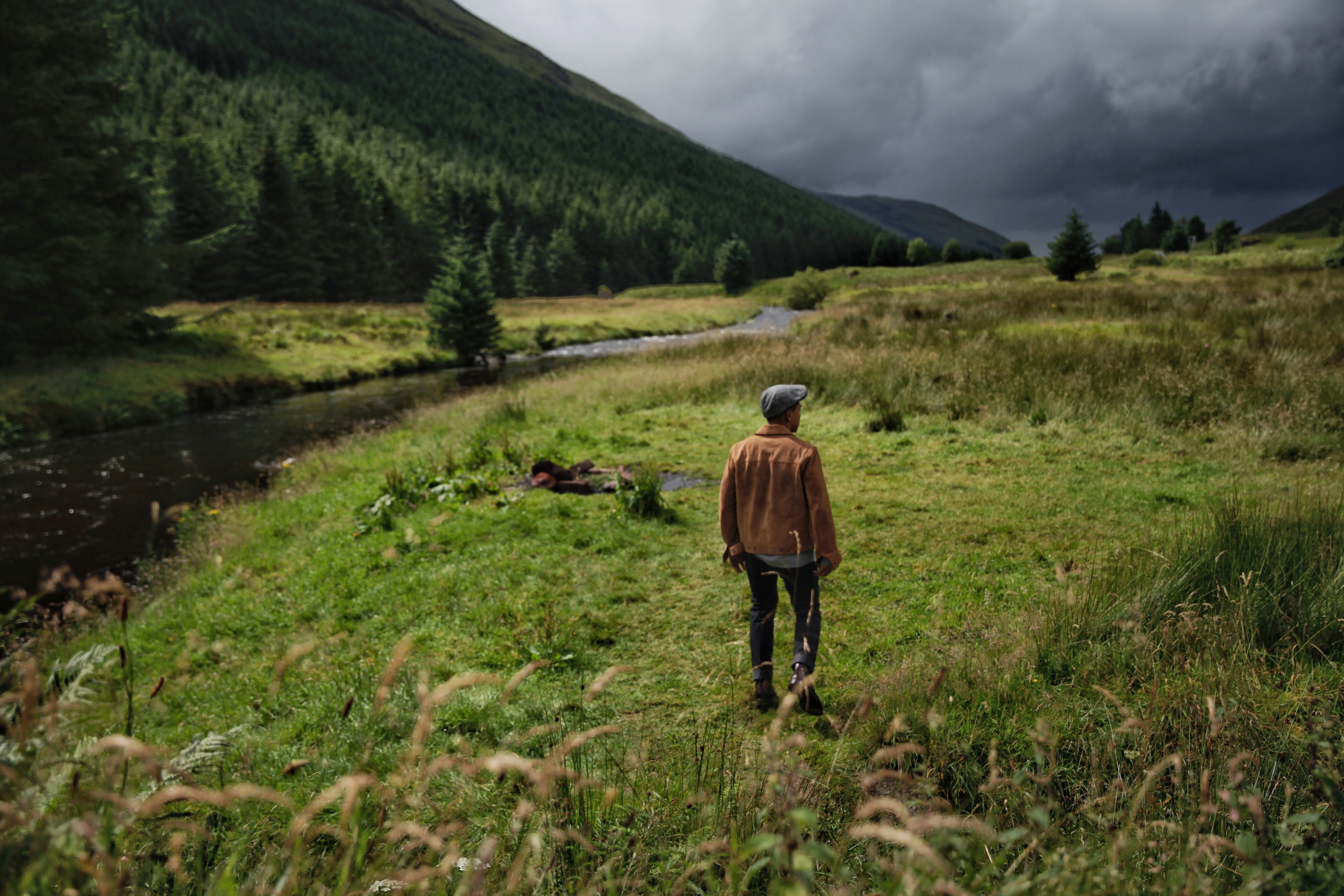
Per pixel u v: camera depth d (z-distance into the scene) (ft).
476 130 626.64
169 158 143.54
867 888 5.31
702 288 282.56
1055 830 5.44
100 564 22.99
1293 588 10.70
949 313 63.05
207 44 570.87
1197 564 11.64
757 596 10.46
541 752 9.37
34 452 40.40
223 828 5.95
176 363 62.90
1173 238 299.38
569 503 21.38
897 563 15.30
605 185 520.01
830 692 10.59
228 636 15.49
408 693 11.53
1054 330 46.98
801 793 7.18
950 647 11.12
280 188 163.43
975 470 21.75
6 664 4.88
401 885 4.45
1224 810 6.18
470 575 16.90
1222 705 7.59
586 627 13.82
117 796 3.82
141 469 36.14
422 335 95.04
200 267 146.61
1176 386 26.58
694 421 32.32
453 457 26.91
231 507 26.99
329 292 188.96
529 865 5.39
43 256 59.31
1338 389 24.27
